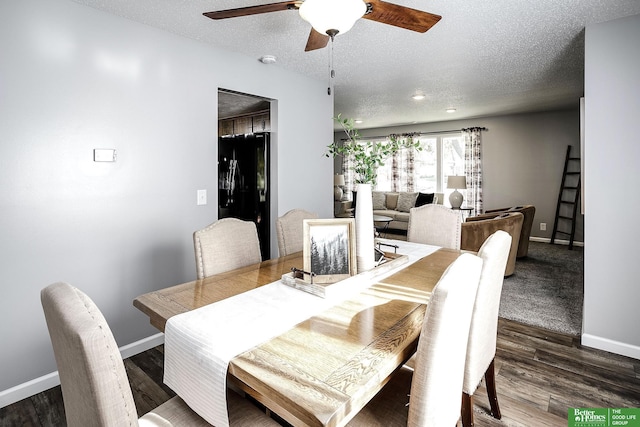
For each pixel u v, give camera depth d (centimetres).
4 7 190
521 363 236
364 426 114
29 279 205
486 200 700
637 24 233
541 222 648
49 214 210
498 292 165
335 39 278
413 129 782
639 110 234
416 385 100
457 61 333
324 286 153
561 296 361
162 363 239
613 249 248
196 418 118
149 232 256
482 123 695
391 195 791
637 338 242
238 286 165
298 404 82
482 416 183
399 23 170
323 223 168
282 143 353
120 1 214
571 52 311
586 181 255
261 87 328
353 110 594
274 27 253
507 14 236
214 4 218
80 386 70
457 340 107
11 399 200
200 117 282
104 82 229
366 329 120
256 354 104
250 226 219
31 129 201
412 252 235
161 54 257
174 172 268
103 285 235
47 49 205
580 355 246
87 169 224
